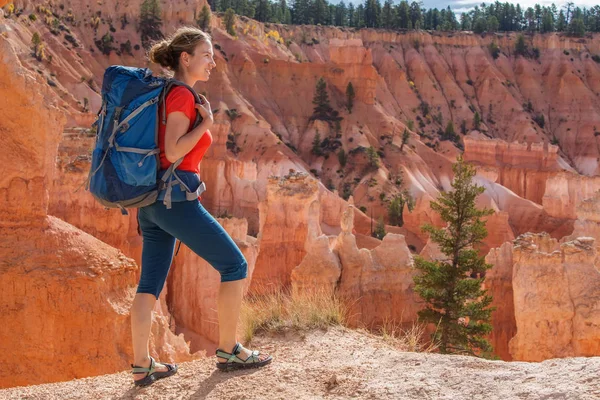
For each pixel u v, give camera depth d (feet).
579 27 551.18
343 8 636.48
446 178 352.69
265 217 121.80
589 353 77.30
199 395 17.30
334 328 24.12
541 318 79.36
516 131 478.59
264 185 248.52
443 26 615.98
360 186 322.75
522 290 80.64
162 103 16.78
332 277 86.22
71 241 45.73
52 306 43.34
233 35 428.97
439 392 15.76
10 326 42.88
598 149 465.88
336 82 383.65
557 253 80.33
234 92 362.74
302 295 26.35
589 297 78.48
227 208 245.65
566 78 509.35
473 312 78.38
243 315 25.07
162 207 17.25
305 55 522.47
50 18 351.67
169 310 108.27
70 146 113.80
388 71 489.67
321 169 341.00
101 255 46.39
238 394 17.12
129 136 16.46
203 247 17.63
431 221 246.06
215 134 251.39
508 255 99.76
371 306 88.07
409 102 473.26
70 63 324.39
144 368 18.30
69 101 278.26
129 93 16.60
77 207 93.61
